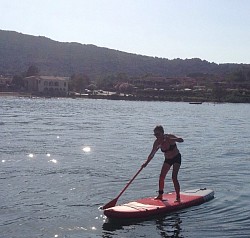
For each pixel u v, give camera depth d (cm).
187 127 4281
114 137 3103
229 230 1041
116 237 995
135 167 1850
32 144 2542
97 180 1564
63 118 4978
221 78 18812
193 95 13938
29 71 16512
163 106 10006
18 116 5072
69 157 2091
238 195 1370
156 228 1057
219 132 3775
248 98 13562
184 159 2134
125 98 13388
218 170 1825
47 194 1348
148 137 3142
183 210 1194
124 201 1284
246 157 2230
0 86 14038
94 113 6253
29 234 1005
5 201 1262
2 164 1848
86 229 1044
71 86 15150
